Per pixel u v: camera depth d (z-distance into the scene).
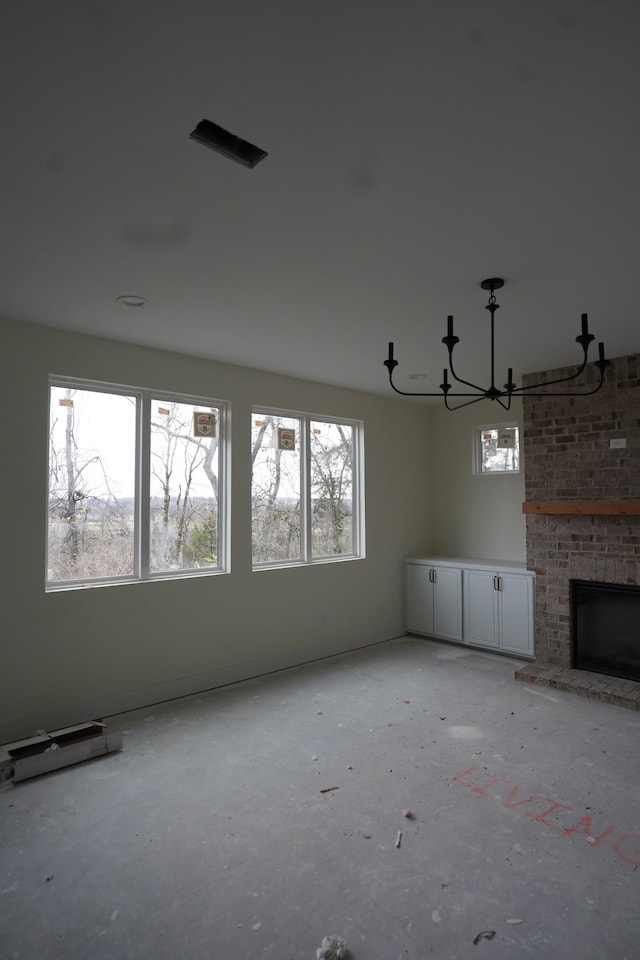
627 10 1.31
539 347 4.10
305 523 5.18
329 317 3.45
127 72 1.49
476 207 2.20
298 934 1.89
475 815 2.59
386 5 1.29
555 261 2.68
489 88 1.57
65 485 3.76
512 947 1.83
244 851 2.33
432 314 3.40
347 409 5.53
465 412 6.19
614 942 1.85
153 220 2.28
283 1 1.27
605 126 1.73
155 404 4.23
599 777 2.95
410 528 6.18
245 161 1.89
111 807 2.67
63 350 3.68
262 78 1.52
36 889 2.11
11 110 1.63
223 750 3.27
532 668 4.66
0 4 1.27
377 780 2.92
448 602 5.62
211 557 4.50
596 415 4.52
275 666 4.79
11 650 3.41
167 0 1.27
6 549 3.41
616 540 4.42
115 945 1.85
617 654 4.46
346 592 5.44
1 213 2.21
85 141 1.78
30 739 3.23
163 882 2.15
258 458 4.87
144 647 3.99
